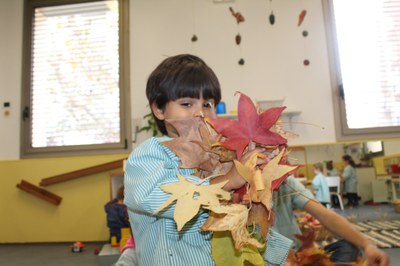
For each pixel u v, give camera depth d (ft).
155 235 2.00
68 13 11.03
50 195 10.02
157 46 10.36
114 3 10.89
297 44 9.98
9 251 8.89
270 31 10.07
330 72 9.84
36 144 10.68
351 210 8.45
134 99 10.29
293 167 1.45
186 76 2.23
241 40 10.09
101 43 10.82
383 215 8.11
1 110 10.65
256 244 1.36
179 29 10.34
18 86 10.69
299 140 9.60
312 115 9.71
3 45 10.87
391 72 9.91
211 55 10.11
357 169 8.77
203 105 2.25
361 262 2.71
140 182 1.78
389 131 9.56
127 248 3.62
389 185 8.48
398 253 5.86
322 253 2.76
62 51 10.93
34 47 11.02
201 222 1.77
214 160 1.64
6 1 11.02
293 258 2.68
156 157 1.91
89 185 10.03
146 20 10.50
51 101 10.79
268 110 1.53
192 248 1.90
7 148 10.50
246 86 9.91
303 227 4.16
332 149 9.12
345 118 9.66
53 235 9.97
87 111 10.66
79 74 10.81
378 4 10.15
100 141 10.52
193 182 1.47
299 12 10.09
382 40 10.03
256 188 1.38
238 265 1.62
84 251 8.58
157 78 2.37
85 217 9.93
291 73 9.90
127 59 10.46
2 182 10.33
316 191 8.68
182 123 1.69
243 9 10.20
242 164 1.45
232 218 1.33
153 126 9.71
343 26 10.11
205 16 10.28
